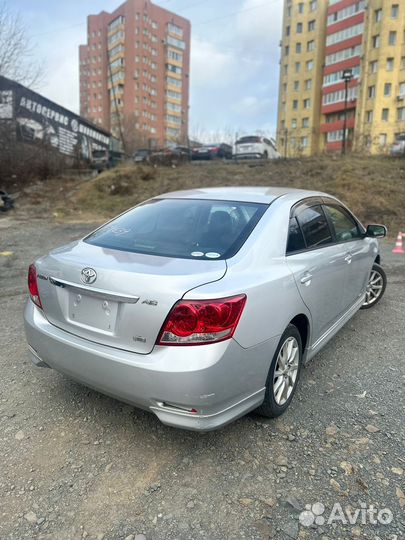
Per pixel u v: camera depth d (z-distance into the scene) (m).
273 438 2.58
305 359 3.09
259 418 2.78
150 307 2.14
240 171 20.28
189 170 21.38
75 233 11.35
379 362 3.65
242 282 2.30
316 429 2.67
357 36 51.91
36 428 2.66
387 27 46.41
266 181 17.92
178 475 2.27
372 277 5.01
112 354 2.26
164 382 2.09
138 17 77.50
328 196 3.91
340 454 2.44
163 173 20.97
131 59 78.38
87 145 27.78
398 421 2.76
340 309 3.74
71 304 2.49
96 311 2.37
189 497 2.12
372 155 22.06
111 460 2.38
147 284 2.17
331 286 3.36
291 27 58.94
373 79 48.19
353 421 2.76
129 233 2.97
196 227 2.87
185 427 2.17
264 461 2.38
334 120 57.03
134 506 2.06
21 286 6.00
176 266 2.32
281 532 1.92
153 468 2.32
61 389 3.12
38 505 2.06
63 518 1.99
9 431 2.62
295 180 17.53
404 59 46.72
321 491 2.16
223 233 2.73
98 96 85.56
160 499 2.11
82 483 2.21
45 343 2.61
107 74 83.31
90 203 17.08
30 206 16.36
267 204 3.02
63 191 18.95
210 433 2.62
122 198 17.80
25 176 19.95
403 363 3.63
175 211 3.15
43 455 2.42
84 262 2.46
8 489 2.16
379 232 4.25
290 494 2.14
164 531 1.92
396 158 20.25
